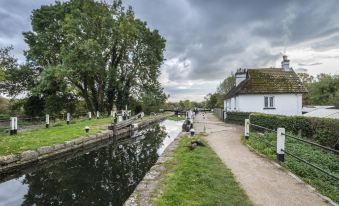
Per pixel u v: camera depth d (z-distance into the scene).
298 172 8.27
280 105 31.27
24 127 25.23
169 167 9.26
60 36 38.81
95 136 19.59
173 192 6.51
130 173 11.62
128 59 43.97
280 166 9.16
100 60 37.06
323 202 5.96
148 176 8.14
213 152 11.72
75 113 41.69
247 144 13.80
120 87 42.69
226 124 28.52
